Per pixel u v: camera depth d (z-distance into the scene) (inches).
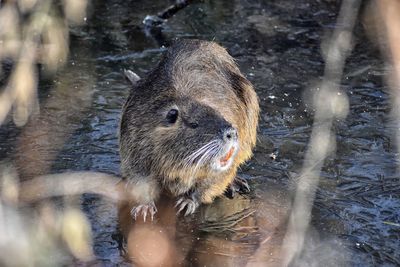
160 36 604.4
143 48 584.4
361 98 513.7
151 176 386.3
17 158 423.8
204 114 371.6
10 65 517.0
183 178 378.6
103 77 533.0
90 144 443.2
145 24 616.7
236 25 625.6
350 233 367.6
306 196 397.1
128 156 390.9
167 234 366.9
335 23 632.4
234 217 383.6
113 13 638.5
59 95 502.0
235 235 366.6
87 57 561.9
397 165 430.9
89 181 402.6
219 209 391.9
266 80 534.6
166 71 402.3
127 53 574.2
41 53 359.6
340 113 484.1
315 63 562.6
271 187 409.4
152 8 652.7
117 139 448.8
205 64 412.5
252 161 434.9
